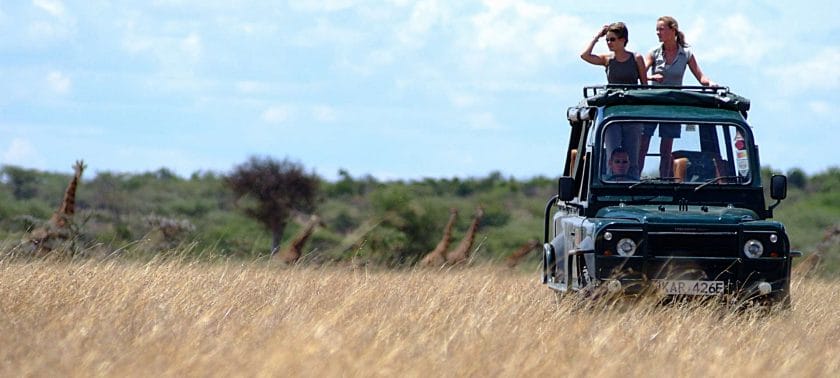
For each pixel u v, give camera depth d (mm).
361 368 26047
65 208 60938
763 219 41812
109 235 75375
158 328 30609
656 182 41562
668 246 38844
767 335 33969
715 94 43469
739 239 38531
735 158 42125
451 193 171625
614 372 26938
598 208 41625
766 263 38562
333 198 155500
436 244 97688
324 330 30141
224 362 26359
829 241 92812
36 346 27734
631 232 38469
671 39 48062
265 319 33812
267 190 117125
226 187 130750
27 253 55125
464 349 28812
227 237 95750
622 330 33344
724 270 38594
